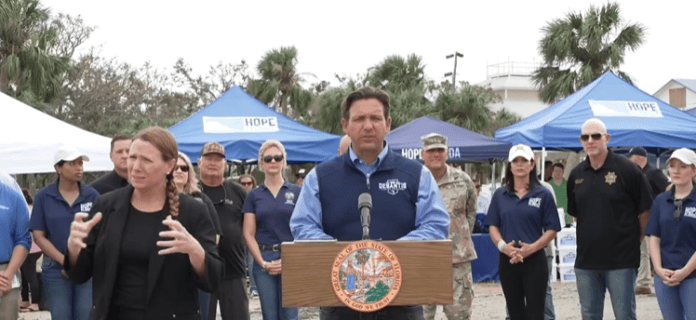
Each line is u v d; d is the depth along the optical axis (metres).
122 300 3.33
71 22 38.16
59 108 37.84
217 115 14.34
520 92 66.19
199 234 3.44
